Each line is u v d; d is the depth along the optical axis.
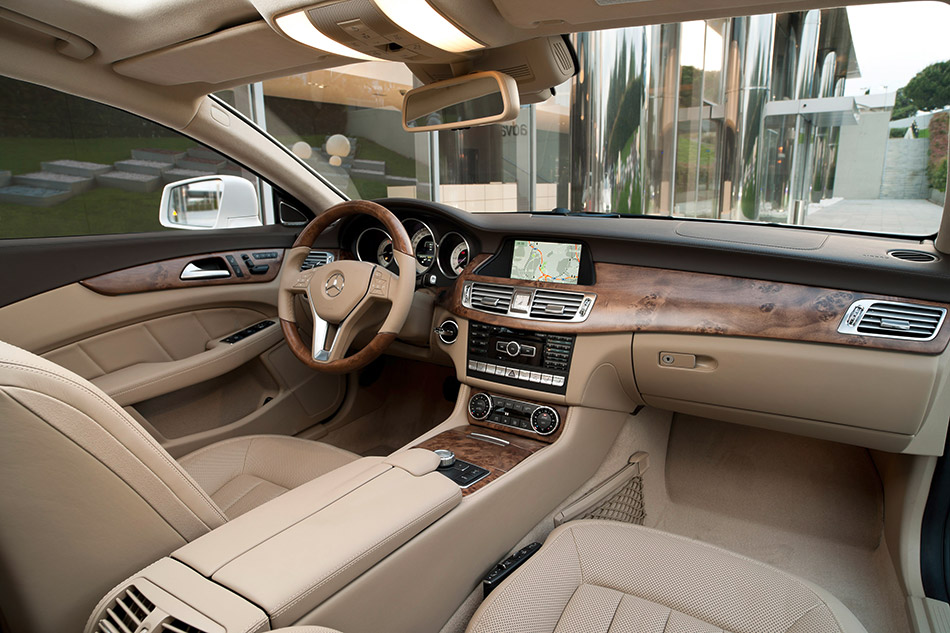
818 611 0.92
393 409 2.35
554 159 6.92
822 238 1.49
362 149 6.77
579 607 0.95
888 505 1.52
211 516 0.81
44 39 1.41
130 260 1.82
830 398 1.28
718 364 1.37
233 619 0.62
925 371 1.17
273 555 0.74
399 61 1.39
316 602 0.70
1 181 3.48
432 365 2.27
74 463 0.63
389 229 1.59
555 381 1.48
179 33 1.33
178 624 0.63
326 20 1.13
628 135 6.29
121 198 3.88
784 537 1.59
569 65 1.48
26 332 1.61
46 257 1.65
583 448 1.47
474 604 1.08
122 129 3.78
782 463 1.78
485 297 1.63
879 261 1.26
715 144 5.66
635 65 6.04
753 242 1.44
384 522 0.84
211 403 1.94
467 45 1.23
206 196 2.45
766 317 1.31
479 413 1.54
